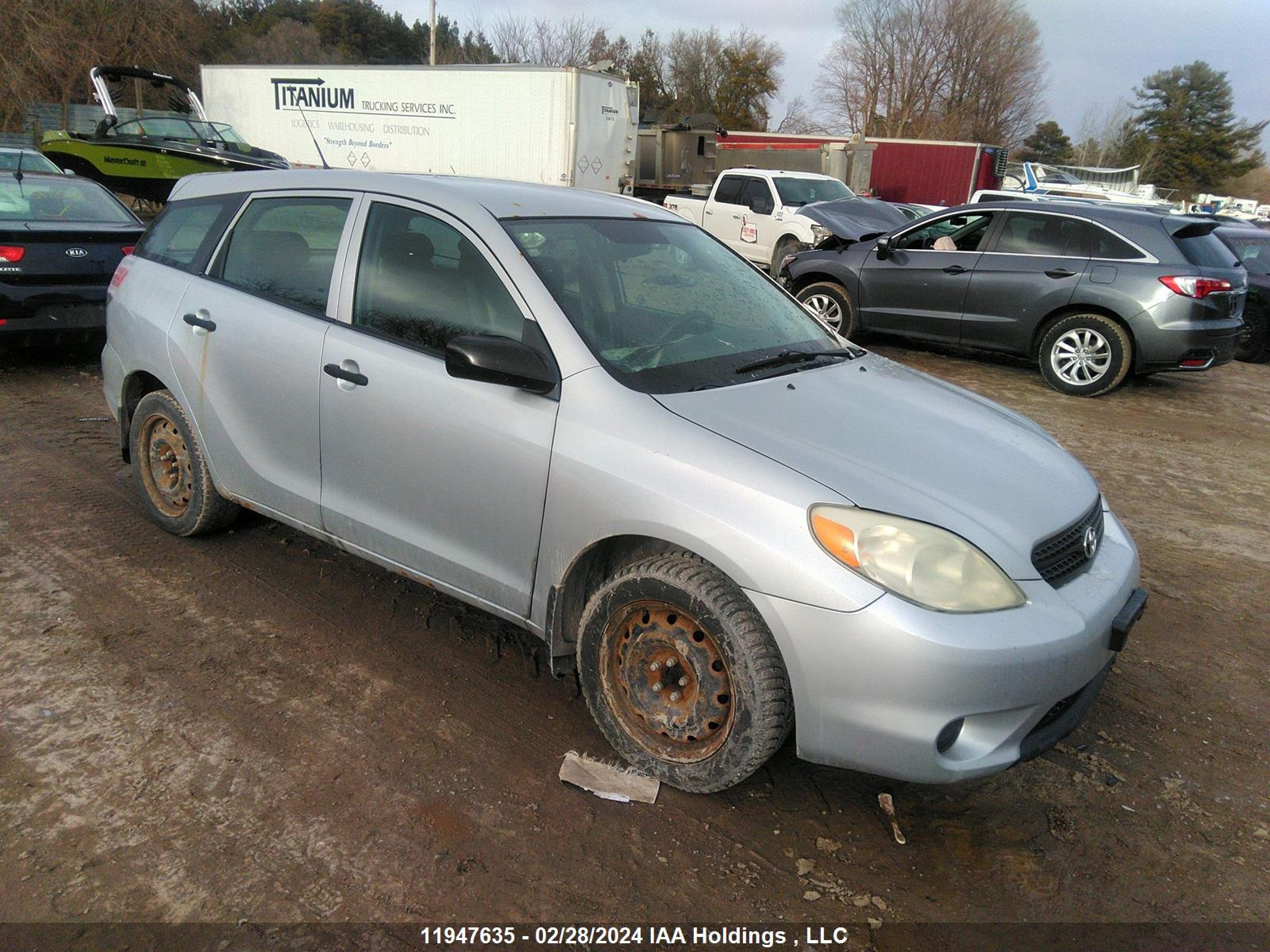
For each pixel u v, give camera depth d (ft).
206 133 61.62
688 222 13.16
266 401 11.75
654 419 8.71
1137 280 26.99
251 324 11.85
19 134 81.66
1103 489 19.85
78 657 10.84
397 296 10.64
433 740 9.74
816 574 7.63
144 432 13.97
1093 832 9.04
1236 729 10.96
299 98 70.69
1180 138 224.74
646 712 9.09
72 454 17.74
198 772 9.01
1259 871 8.62
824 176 54.80
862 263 32.99
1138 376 32.19
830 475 8.12
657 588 8.54
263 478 12.09
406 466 10.30
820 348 11.51
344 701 10.33
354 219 11.24
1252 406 29.12
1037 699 7.87
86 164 57.11
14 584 12.46
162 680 10.50
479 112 62.39
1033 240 29.25
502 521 9.60
